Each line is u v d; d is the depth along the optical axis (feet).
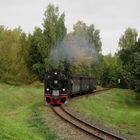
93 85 204.33
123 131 78.13
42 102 126.52
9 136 49.32
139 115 107.96
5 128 53.26
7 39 233.35
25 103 134.82
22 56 241.35
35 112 94.73
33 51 240.12
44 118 84.17
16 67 229.66
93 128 72.69
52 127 72.18
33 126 72.49
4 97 129.29
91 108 119.34
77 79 152.15
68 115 92.32
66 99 123.65
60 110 102.37
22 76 233.35
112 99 179.63
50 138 60.34
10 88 177.06
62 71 124.88
